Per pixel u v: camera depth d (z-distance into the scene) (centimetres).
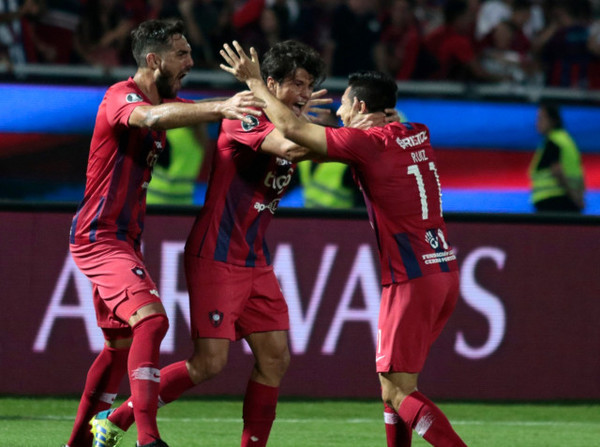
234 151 1503
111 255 1466
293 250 2606
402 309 1412
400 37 3369
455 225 2664
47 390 2520
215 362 1496
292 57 1492
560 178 2775
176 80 1538
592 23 3588
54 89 2638
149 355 1385
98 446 1475
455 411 2494
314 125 1400
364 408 2491
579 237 2711
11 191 2600
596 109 2795
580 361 2694
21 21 3166
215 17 3250
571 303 2698
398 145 1428
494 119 2756
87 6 3212
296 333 2594
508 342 2667
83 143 2642
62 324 2538
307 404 2520
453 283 1449
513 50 3522
